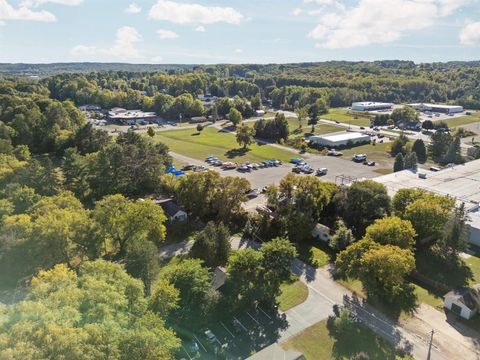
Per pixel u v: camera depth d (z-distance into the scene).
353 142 142.12
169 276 44.91
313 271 56.62
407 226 54.50
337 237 60.97
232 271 46.38
